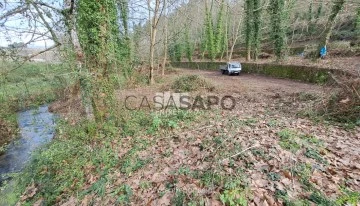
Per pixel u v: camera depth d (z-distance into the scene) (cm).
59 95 817
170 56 4131
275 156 404
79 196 465
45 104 1007
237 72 2356
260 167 378
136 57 1872
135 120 805
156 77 2161
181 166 439
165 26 2298
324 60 1725
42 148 724
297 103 879
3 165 790
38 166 641
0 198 587
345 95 630
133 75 1780
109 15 738
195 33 4741
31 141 862
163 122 743
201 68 3688
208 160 429
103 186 459
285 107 855
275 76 1994
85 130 737
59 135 753
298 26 2866
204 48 4025
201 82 1439
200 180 373
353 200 296
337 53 1848
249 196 312
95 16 678
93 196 445
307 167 371
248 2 2698
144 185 413
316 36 2517
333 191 317
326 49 1892
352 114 594
